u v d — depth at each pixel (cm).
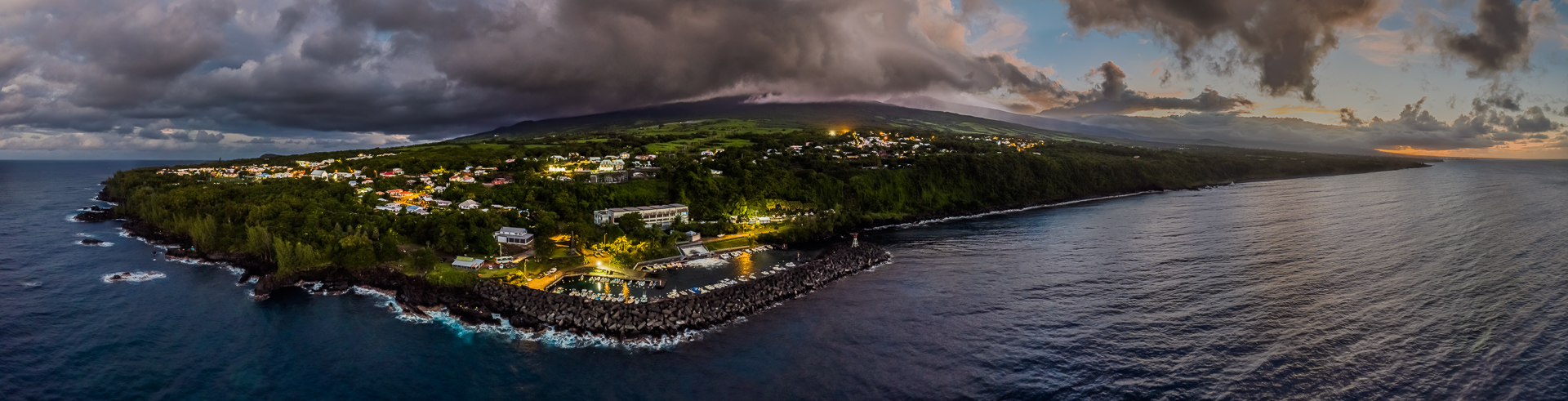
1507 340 10125
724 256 17850
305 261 14900
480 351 10794
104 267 16288
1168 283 14112
